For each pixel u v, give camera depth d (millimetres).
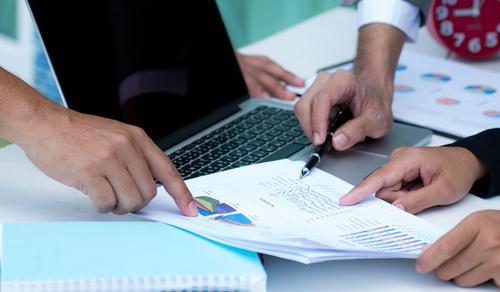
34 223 768
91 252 706
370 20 1282
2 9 2457
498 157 962
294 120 1166
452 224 877
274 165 958
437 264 737
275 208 828
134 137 823
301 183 907
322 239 740
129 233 755
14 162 1013
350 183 951
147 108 1055
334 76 1080
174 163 987
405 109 1221
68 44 967
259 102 1248
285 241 716
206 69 1185
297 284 748
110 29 1034
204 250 726
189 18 1191
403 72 1401
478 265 749
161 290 667
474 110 1222
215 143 1064
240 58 1391
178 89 1116
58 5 965
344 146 1009
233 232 743
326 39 1652
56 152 800
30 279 645
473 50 1505
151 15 1114
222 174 918
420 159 917
